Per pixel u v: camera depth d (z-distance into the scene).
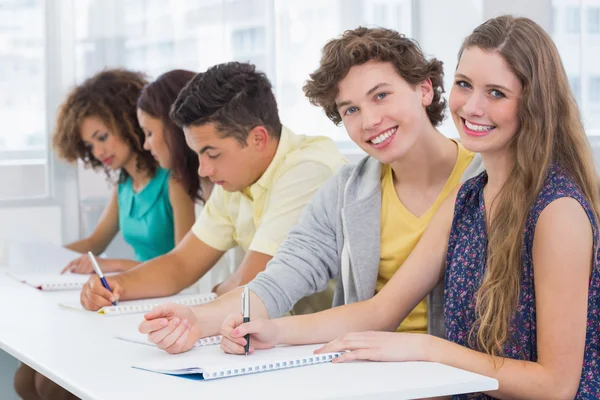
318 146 2.35
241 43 3.39
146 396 1.33
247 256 2.25
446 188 1.93
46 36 3.29
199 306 1.83
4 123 3.27
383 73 1.84
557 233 1.57
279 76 3.46
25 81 3.29
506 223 1.66
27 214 3.28
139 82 3.09
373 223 1.97
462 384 1.38
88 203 3.38
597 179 1.67
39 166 3.32
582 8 3.68
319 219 2.05
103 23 3.31
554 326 1.56
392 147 1.86
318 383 1.38
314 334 1.74
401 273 1.83
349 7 3.54
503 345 1.64
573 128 1.65
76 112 3.04
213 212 2.52
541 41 1.63
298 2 3.47
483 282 1.67
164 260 2.47
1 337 1.83
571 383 1.56
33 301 2.32
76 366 1.55
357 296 1.98
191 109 2.22
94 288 2.18
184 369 1.45
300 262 1.99
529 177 1.64
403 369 1.48
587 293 1.58
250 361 1.54
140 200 3.05
